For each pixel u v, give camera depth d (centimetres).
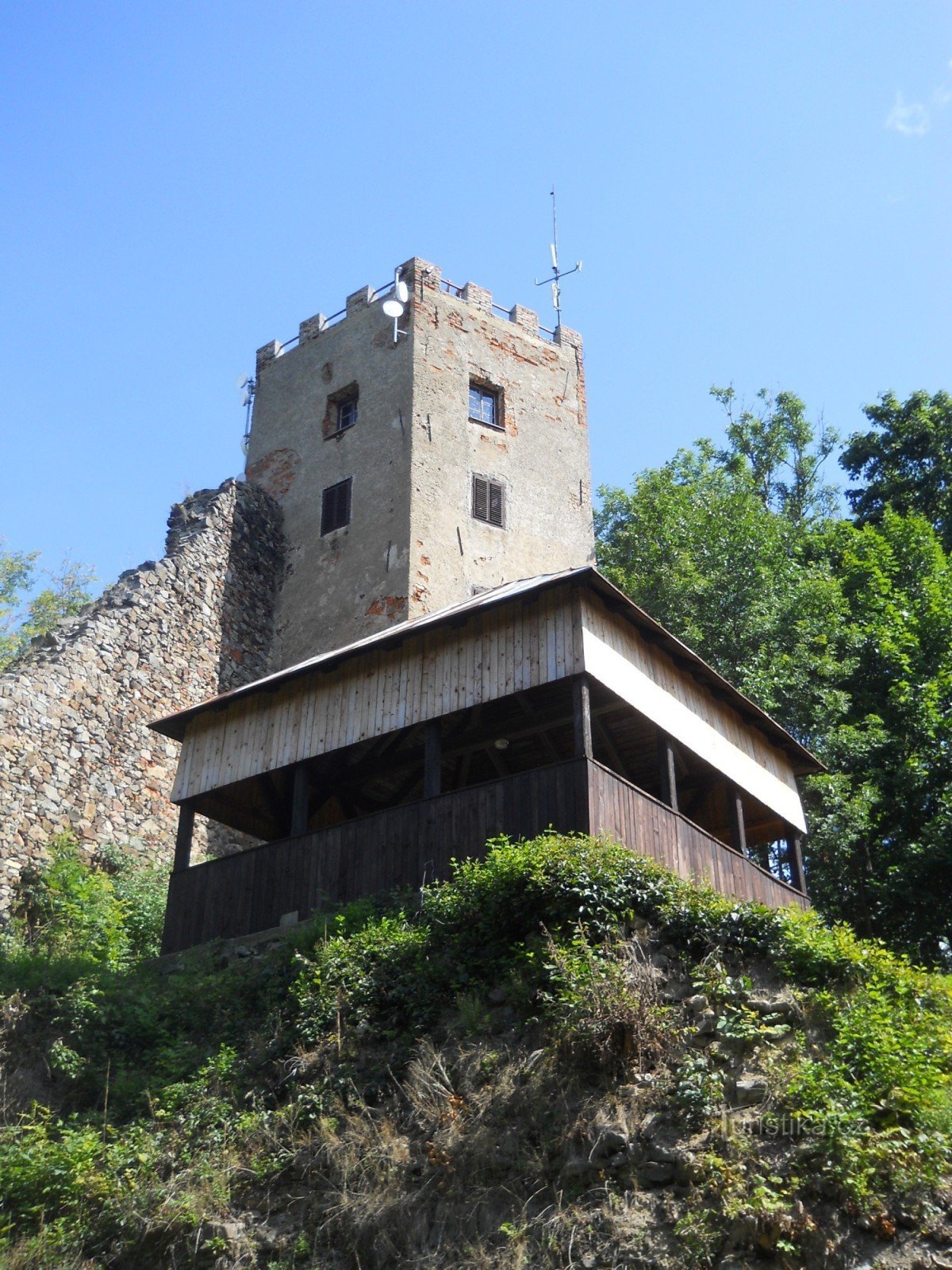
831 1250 830
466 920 1227
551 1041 1050
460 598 2531
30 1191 1112
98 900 1752
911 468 3169
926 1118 912
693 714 1545
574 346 3066
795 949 1150
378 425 2717
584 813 1270
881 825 2136
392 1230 962
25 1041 1348
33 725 1911
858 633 2320
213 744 1666
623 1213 896
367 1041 1169
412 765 1639
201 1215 1035
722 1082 990
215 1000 1352
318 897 1448
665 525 2406
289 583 2667
